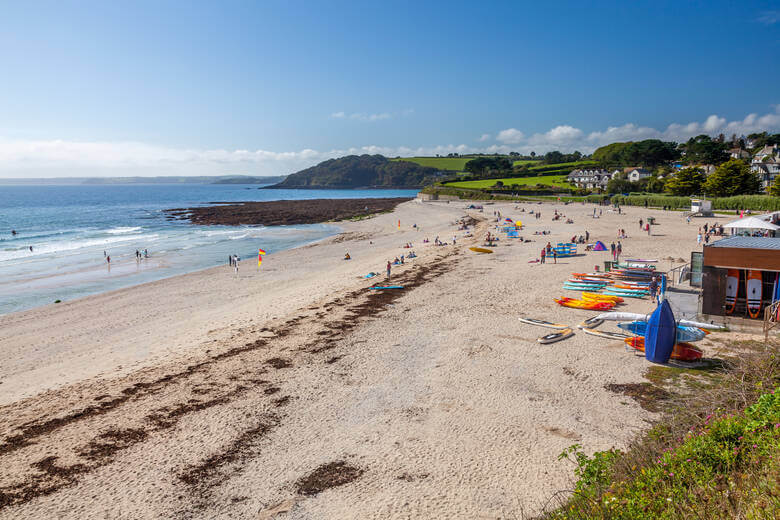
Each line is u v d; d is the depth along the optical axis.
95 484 11.42
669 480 7.42
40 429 14.20
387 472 11.46
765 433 7.61
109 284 38.06
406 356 19.00
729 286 19.34
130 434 13.71
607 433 12.43
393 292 30.55
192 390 16.59
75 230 81.00
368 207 134.12
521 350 18.97
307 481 11.25
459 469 11.41
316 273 40.25
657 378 15.50
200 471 11.80
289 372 17.88
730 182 83.56
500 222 77.25
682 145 187.25
